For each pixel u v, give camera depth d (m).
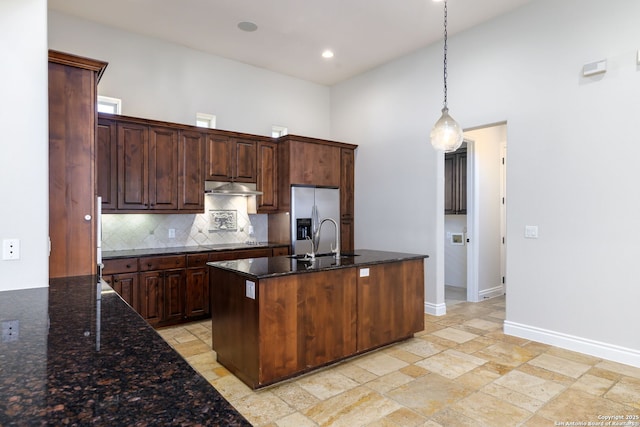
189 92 4.85
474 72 4.23
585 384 2.74
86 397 0.85
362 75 5.69
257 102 5.49
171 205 4.35
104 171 3.91
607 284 3.22
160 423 0.73
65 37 3.97
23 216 2.13
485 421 2.27
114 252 4.16
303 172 5.18
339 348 3.08
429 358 3.26
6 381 0.94
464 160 5.94
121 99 4.34
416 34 4.43
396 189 5.13
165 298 4.09
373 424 2.25
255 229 5.44
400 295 3.59
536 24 3.69
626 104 3.13
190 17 4.05
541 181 3.64
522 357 3.26
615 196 3.18
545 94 3.62
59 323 1.48
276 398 2.56
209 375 2.94
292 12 3.95
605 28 3.24
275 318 2.70
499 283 5.90
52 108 2.52
